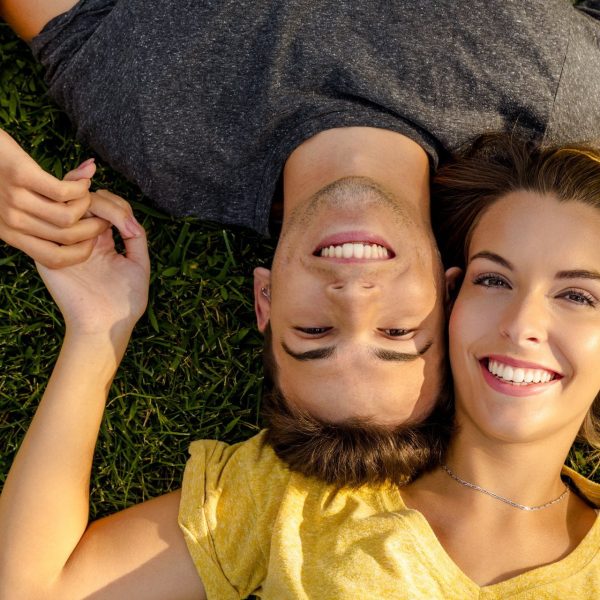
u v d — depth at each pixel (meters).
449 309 2.07
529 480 2.03
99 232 2.12
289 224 2.01
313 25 2.05
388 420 2.00
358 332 1.92
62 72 2.20
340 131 2.03
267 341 2.12
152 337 2.39
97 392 2.07
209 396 2.43
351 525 1.99
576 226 1.91
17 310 2.35
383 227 1.92
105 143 2.22
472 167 2.09
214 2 2.05
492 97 2.10
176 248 2.39
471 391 1.98
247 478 2.07
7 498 1.98
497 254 1.94
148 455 2.40
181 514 2.02
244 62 2.07
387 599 1.88
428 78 2.07
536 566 1.99
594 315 1.90
